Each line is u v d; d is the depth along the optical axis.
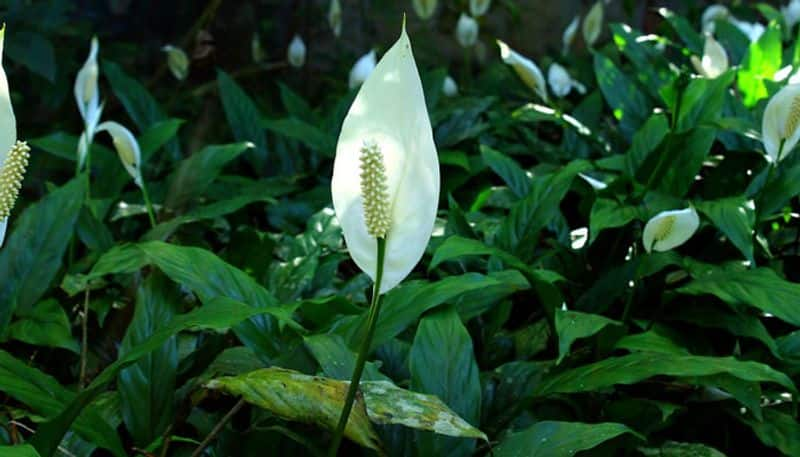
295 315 1.33
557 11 3.98
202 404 1.22
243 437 1.10
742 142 1.82
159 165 2.33
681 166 1.56
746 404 1.17
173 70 2.54
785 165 1.63
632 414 1.20
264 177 2.35
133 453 1.14
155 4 3.85
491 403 1.21
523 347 1.36
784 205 1.53
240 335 1.21
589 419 1.23
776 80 2.00
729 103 1.88
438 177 0.88
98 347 1.38
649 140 1.73
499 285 1.30
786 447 1.19
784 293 1.24
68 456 1.08
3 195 0.87
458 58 3.82
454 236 1.29
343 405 0.98
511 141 2.32
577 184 1.66
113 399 1.17
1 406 1.22
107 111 3.38
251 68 3.57
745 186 1.68
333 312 1.26
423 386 1.11
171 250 1.23
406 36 0.87
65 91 3.03
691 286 1.31
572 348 1.33
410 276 1.50
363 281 1.47
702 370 1.08
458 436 1.01
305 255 1.54
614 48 2.77
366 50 3.87
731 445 1.30
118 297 1.46
